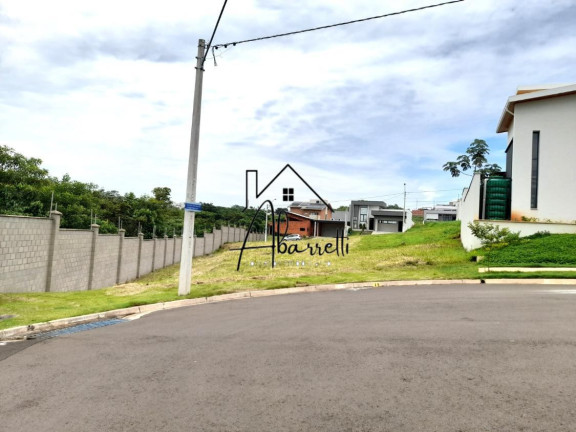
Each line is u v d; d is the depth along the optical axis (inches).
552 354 205.6
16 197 1042.7
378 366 195.8
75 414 154.1
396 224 2632.9
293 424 140.2
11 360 227.8
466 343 229.1
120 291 507.2
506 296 381.7
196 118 444.5
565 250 601.0
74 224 1155.9
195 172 446.9
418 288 465.4
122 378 192.1
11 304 412.2
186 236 446.0
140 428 141.0
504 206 791.1
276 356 217.2
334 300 397.7
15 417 152.9
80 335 286.4
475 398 156.8
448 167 1427.2
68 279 722.8
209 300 430.9
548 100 748.0
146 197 1856.5
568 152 731.4
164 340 262.2
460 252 800.3
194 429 138.9
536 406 148.7
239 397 164.7
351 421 141.0
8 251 546.3
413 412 146.5
